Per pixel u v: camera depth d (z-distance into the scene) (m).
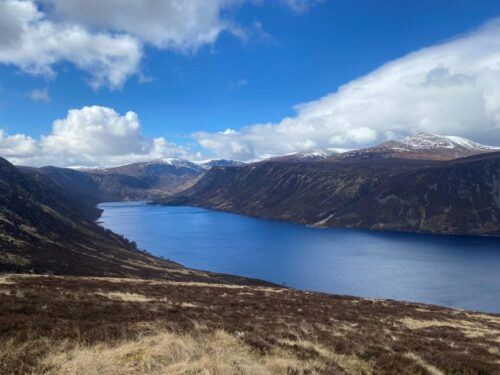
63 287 35.50
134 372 11.94
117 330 16.19
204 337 15.62
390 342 22.70
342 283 154.75
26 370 11.75
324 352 16.61
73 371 11.77
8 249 109.12
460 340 28.81
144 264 157.75
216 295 46.19
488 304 124.94
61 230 180.38
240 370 12.59
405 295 136.62
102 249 173.12
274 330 21.28
